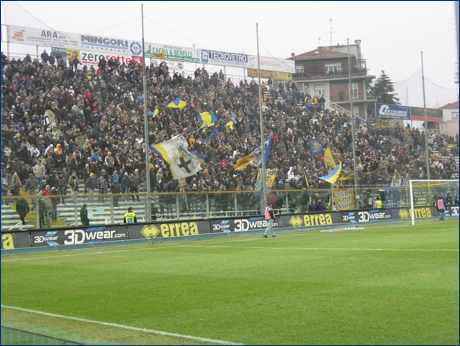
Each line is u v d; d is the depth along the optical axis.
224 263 17.36
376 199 40.81
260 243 25.08
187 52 48.75
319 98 53.62
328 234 29.78
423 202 43.69
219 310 10.27
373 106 62.75
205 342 8.16
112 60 41.66
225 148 39.44
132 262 18.59
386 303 10.28
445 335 8.10
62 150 32.69
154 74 43.53
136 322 9.59
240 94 47.38
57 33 41.00
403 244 21.44
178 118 41.25
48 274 16.20
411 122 60.81
